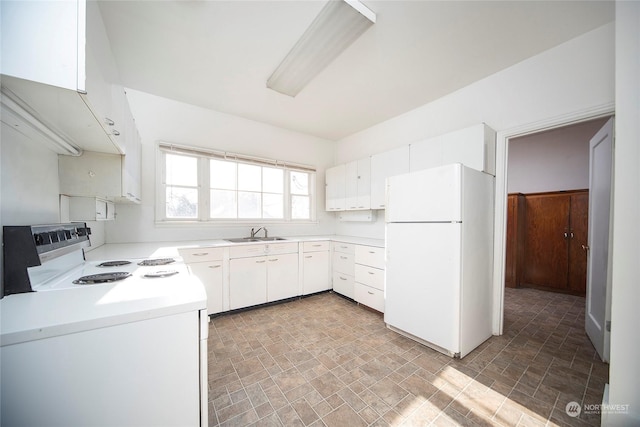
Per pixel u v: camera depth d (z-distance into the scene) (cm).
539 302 328
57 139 124
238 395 153
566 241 378
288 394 154
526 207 412
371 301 289
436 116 292
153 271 136
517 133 227
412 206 223
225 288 275
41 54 76
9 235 96
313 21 171
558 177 389
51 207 141
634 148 119
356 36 183
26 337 69
